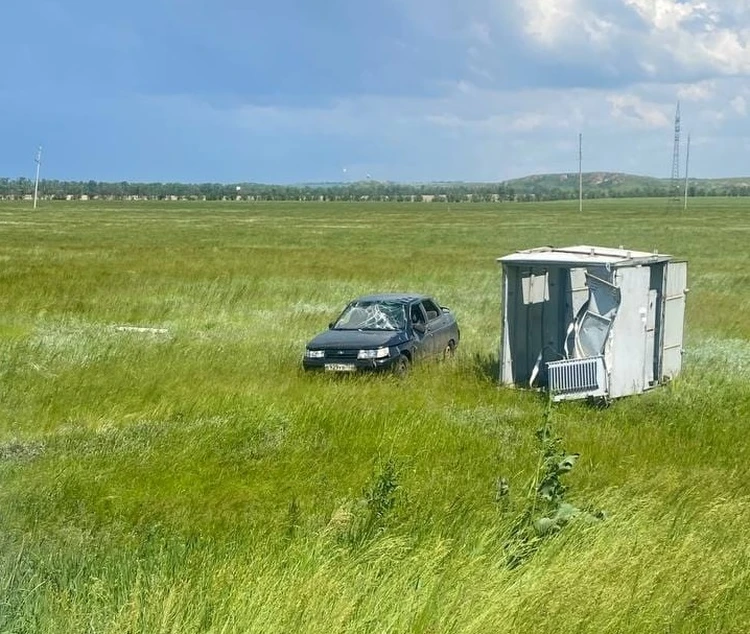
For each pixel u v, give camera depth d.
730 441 13.36
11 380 16.36
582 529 7.81
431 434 13.16
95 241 65.44
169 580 7.10
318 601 6.29
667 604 6.45
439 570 7.06
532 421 14.29
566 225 99.06
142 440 12.82
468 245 64.56
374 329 18.69
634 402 16.05
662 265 17.36
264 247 60.59
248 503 10.34
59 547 8.64
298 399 15.36
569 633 5.98
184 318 26.38
